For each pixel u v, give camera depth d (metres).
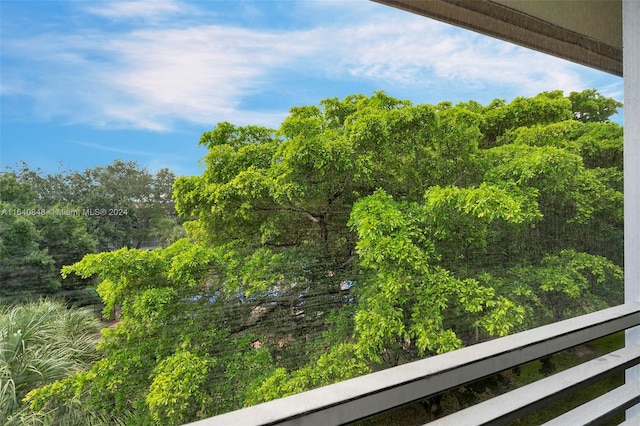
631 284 1.21
